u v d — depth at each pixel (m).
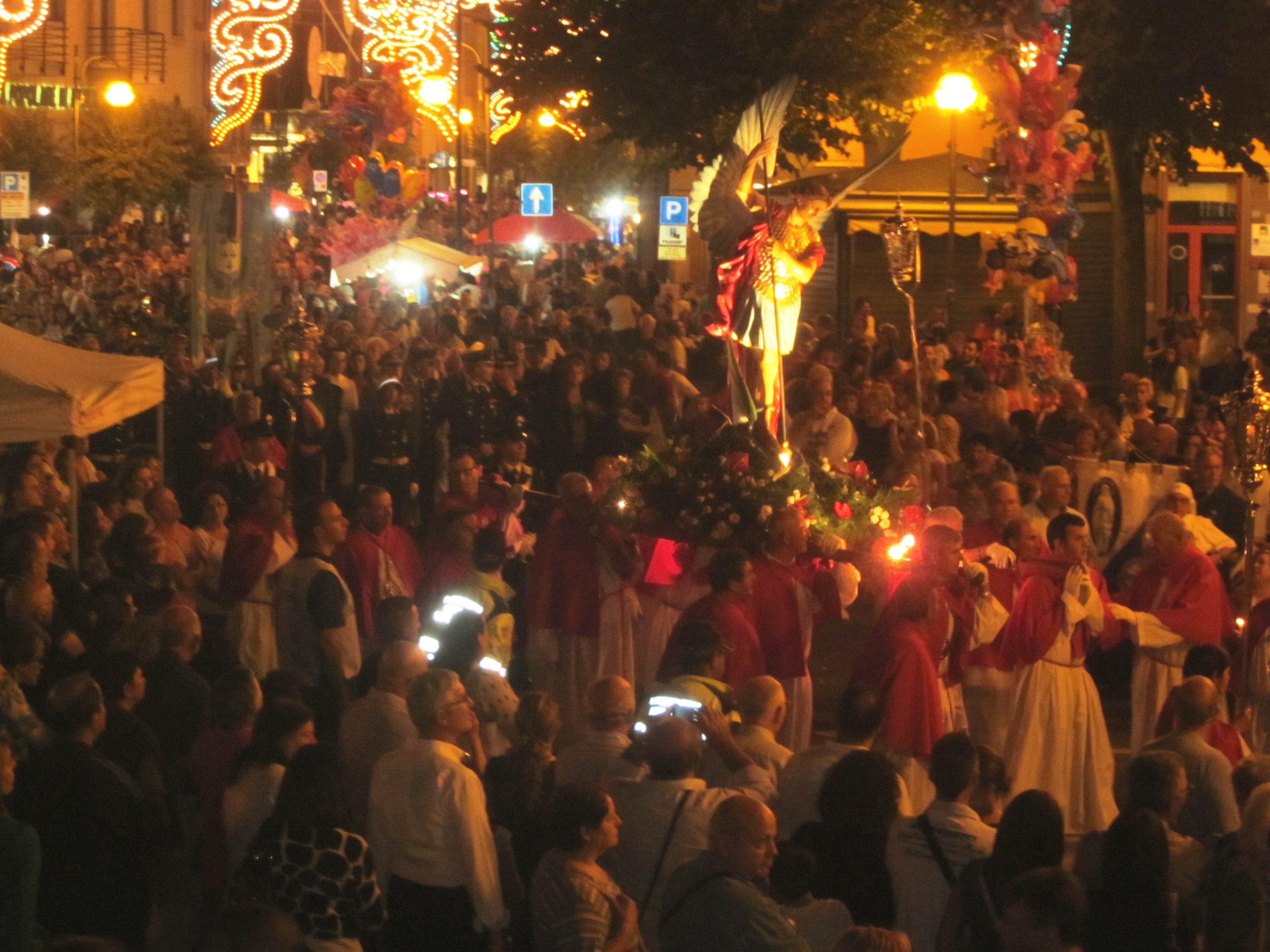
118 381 13.95
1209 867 7.07
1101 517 14.16
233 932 5.45
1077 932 5.64
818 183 14.86
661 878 7.26
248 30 74.44
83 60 65.44
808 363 21.69
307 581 10.94
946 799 7.28
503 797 8.20
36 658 9.20
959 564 10.57
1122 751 13.09
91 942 5.35
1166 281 34.84
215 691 8.38
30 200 52.81
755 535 12.76
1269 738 10.88
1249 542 10.59
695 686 8.94
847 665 14.38
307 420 20.05
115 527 12.02
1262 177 28.52
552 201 42.06
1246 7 26.53
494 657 11.52
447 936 7.45
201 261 23.14
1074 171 22.28
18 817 7.55
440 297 38.69
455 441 20.59
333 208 54.94
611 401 20.59
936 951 6.85
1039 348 22.89
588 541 12.37
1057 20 22.36
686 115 27.70
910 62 27.30
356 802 8.52
